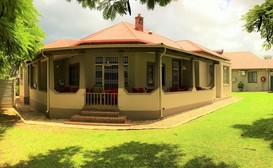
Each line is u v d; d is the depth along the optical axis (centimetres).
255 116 1297
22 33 655
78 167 604
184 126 1056
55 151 732
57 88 1625
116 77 1434
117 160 645
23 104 2131
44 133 970
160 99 1240
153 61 1571
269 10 941
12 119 1325
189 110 1566
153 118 1227
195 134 905
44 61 1683
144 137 879
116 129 1016
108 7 582
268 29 997
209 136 870
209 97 1947
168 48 1232
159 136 888
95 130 1013
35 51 1155
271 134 878
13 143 826
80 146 780
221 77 2320
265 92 3253
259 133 900
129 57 1447
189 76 1931
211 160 629
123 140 845
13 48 661
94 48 1205
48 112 1329
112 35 1497
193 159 639
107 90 1341
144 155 680
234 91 3575
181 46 2130
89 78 1445
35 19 571
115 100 1273
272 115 1308
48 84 1333
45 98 1469
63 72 1847
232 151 695
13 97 1891
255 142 783
